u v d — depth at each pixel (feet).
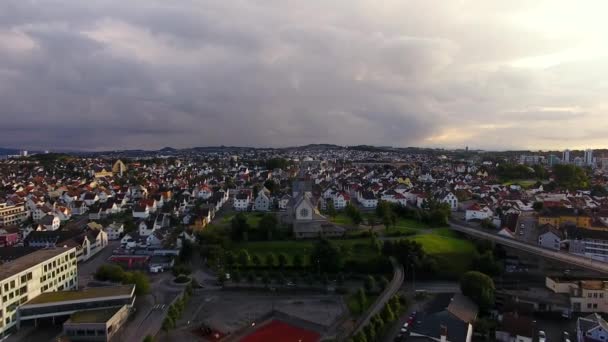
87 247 607.78
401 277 485.56
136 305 442.91
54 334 379.14
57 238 634.43
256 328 388.16
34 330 387.14
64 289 464.65
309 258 554.87
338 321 400.26
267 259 533.55
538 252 532.32
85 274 539.70
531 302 417.49
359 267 529.86
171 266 567.18
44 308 393.70
